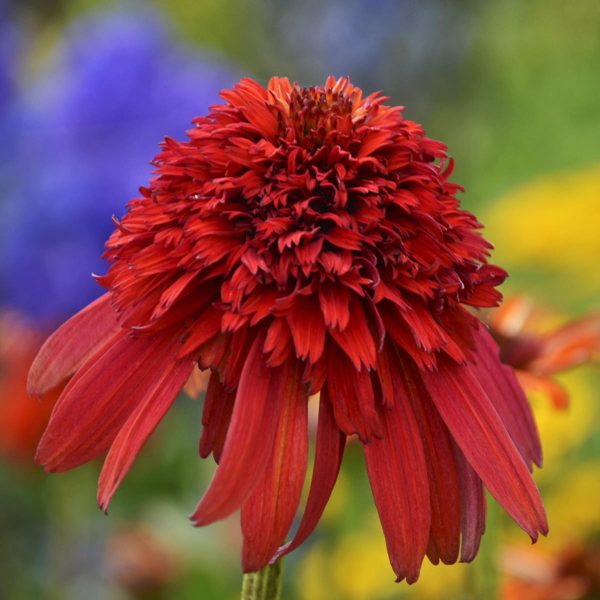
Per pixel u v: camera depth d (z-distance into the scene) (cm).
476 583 36
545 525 28
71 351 30
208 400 28
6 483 62
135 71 65
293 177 28
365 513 49
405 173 29
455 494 28
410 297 28
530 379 37
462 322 29
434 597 46
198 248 28
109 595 57
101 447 28
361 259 28
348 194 28
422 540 27
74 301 62
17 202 64
